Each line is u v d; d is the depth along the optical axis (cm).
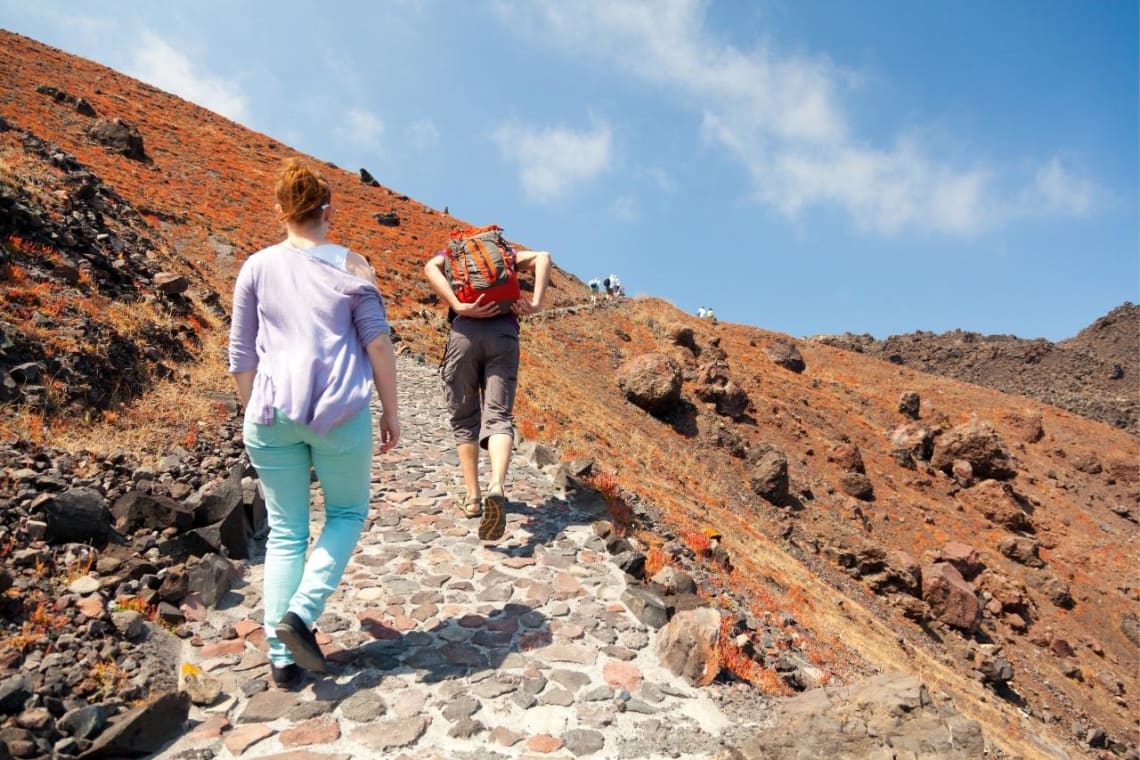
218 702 302
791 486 2934
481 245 478
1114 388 10306
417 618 391
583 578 463
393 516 538
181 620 360
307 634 284
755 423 3522
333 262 297
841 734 294
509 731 299
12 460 443
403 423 830
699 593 593
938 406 6009
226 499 452
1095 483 5391
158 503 430
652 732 311
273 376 282
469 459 537
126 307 819
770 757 287
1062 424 6312
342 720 296
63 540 389
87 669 297
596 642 385
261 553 461
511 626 392
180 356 812
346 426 287
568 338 3338
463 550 488
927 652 1864
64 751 248
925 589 2162
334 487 306
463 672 341
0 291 645
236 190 3681
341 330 293
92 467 484
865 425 4266
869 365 6738
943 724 297
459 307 473
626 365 2942
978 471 3969
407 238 4225
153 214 2759
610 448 1625
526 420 1336
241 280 295
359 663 340
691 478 2144
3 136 1215
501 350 486
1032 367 10969
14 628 307
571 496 626
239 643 352
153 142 4009
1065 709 2072
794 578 1445
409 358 1423
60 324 656
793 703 328
